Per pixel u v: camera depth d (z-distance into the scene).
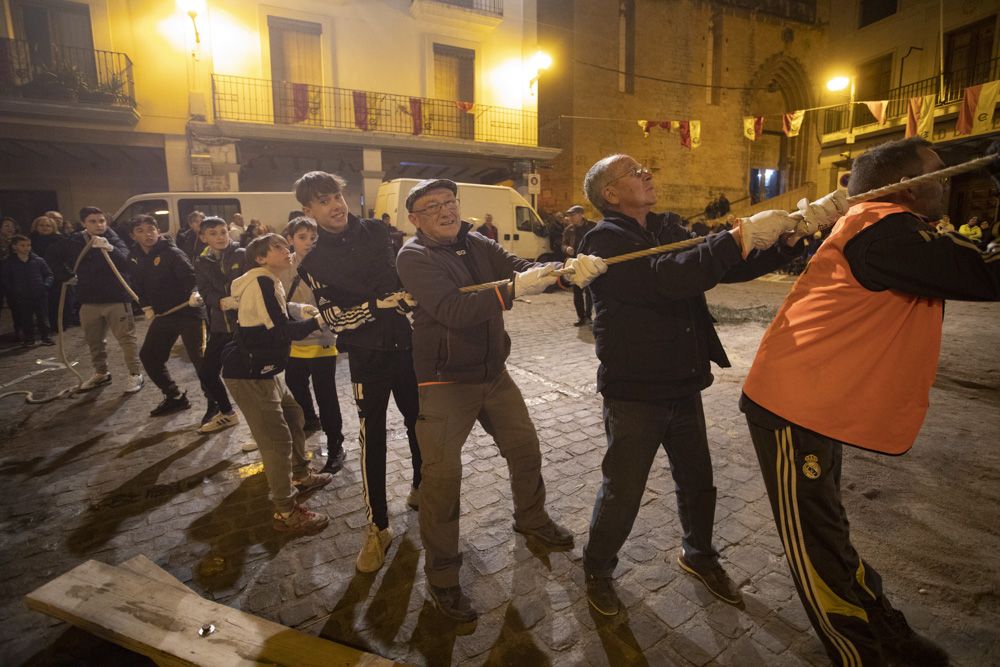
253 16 12.84
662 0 21.95
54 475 3.42
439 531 2.06
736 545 2.49
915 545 2.45
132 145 12.21
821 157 20.12
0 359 6.71
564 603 2.16
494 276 2.37
